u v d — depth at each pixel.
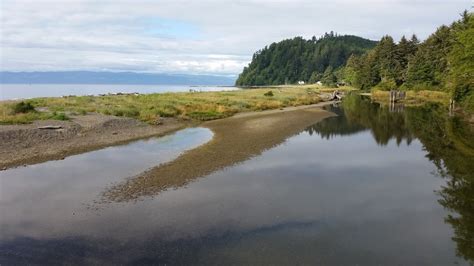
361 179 17.72
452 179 17.80
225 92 80.81
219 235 11.59
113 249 10.70
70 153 22.27
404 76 97.25
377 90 93.50
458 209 13.88
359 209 13.82
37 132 25.33
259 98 62.72
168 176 17.75
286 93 80.56
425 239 11.36
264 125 34.97
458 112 45.44
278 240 11.24
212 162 20.47
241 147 24.56
